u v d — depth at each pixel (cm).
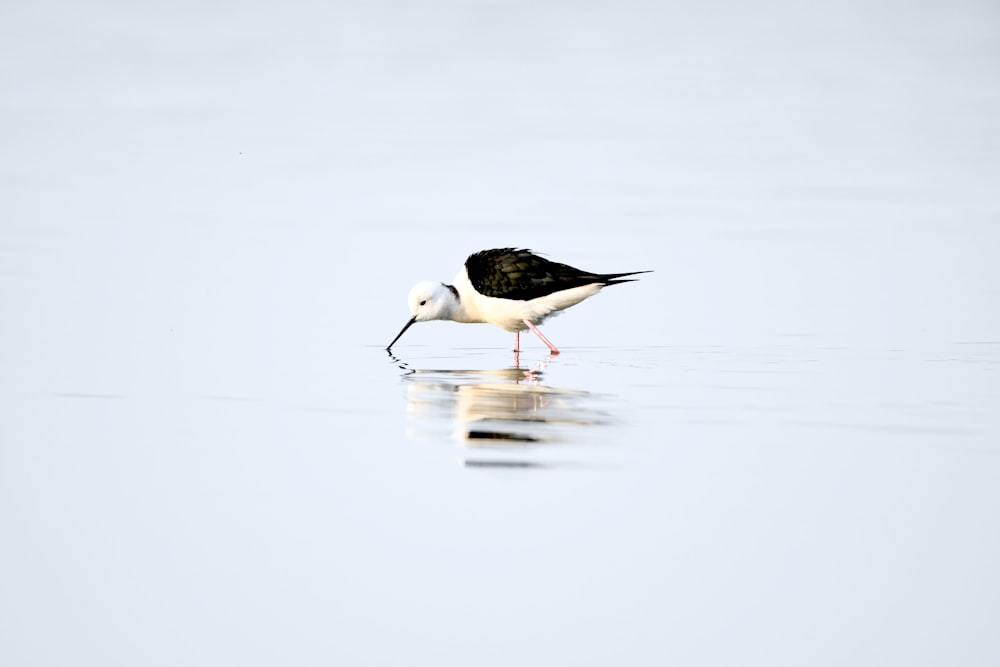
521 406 1173
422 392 1229
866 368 1305
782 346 1421
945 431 1079
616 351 1415
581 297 1422
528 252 1447
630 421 1120
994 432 1074
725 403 1174
